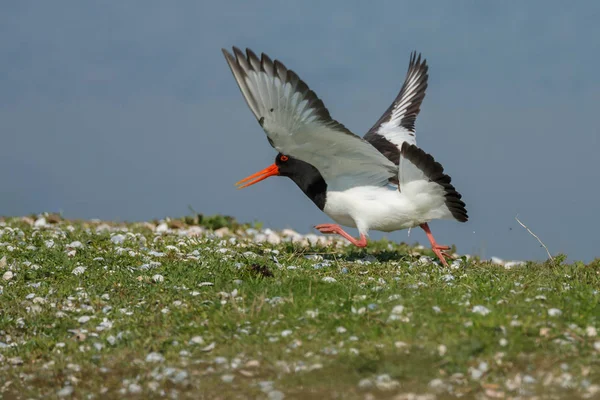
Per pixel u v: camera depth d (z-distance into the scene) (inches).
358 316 463.2
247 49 564.7
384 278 588.1
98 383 431.5
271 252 692.1
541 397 373.4
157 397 407.8
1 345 489.7
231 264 621.6
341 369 412.2
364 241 644.7
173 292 559.8
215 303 517.0
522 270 639.1
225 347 456.1
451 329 435.2
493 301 480.4
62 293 566.6
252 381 414.9
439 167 594.6
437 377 397.7
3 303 552.4
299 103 561.0
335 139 593.0
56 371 448.5
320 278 573.3
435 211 627.5
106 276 603.2
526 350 411.5
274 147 609.6
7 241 719.7
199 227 967.6
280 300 511.2
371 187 641.6
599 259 667.4
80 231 810.8
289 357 432.1
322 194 655.8
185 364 440.1
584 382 380.2
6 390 433.7
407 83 783.1
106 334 491.8
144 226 957.2
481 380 390.9
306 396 391.9
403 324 446.0
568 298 487.8
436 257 727.1
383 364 410.0
